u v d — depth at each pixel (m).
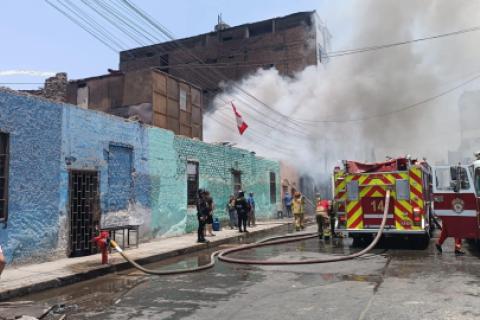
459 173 9.87
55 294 7.02
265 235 16.86
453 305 5.49
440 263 8.82
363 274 7.83
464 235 9.91
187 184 16.22
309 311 5.39
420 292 6.25
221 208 18.92
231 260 9.67
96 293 6.97
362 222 11.90
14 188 8.96
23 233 9.10
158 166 14.35
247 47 41.19
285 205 26.86
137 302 6.20
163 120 19.45
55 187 10.00
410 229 11.27
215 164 18.59
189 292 6.73
